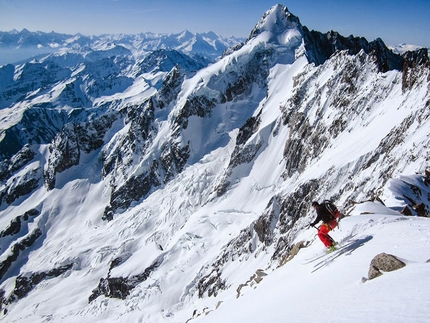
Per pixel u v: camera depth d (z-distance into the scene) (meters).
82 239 158.75
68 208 188.00
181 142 166.88
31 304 124.12
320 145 95.00
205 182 146.25
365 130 72.12
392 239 12.50
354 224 16.09
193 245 107.94
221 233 109.12
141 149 186.25
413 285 7.87
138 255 119.75
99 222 170.38
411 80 63.22
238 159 132.75
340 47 183.12
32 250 169.62
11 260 165.00
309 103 113.69
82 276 131.12
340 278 10.96
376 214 17.22
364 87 85.19
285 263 22.34
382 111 71.00
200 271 93.12
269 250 74.06
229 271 81.25
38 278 138.00
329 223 14.52
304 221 63.41
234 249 86.88
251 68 177.25
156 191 165.75
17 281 140.62
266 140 131.62
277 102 147.25
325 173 68.56
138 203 166.62
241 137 151.12
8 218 197.38
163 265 105.56
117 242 141.50
